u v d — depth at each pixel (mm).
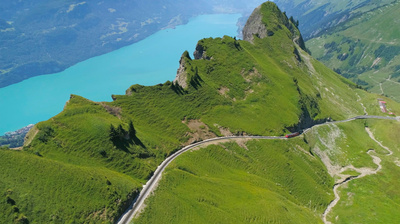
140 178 98688
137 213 83438
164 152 117375
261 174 134500
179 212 88625
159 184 96188
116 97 133250
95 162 96000
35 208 71250
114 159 99688
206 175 114312
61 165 83812
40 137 92875
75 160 92750
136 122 126500
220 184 108750
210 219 90000
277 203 109875
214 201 98000
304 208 126438
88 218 75688
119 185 87688
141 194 91312
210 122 149250
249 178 124375
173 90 153125
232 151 136875
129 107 131750
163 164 111062
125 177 94875
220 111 157625
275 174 138625
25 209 70062
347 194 149875
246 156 139125
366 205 140250
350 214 133375
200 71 176625
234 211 96812
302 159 155500
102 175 87312
